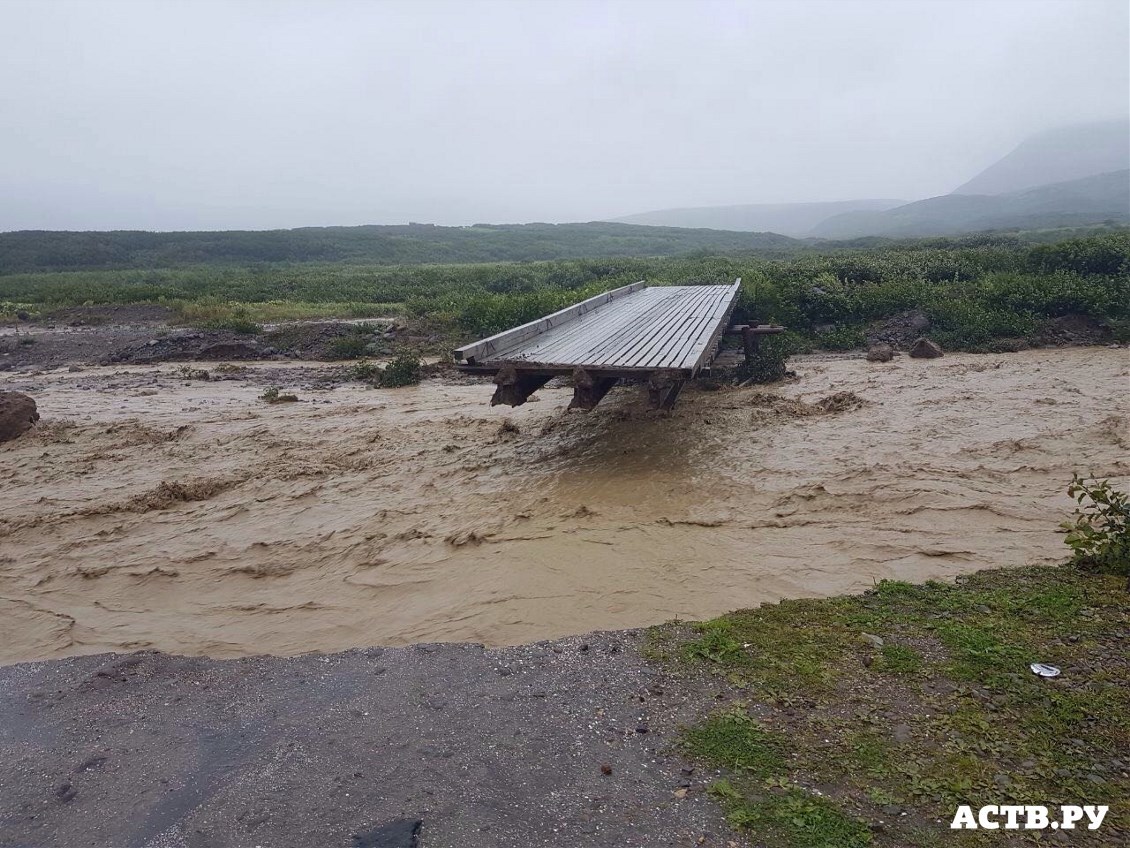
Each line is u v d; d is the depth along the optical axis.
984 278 15.33
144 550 5.92
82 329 19.98
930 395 9.44
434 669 3.96
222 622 4.79
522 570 5.09
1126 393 8.90
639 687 3.61
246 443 8.80
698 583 4.75
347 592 5.05
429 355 15.12
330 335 16.61
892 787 2.83
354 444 8.55
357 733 3.43
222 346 15.75
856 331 13.80
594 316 10.80
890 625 4.00
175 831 2.89
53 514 6.70
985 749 2.99
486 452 7.98
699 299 12.30
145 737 3.56
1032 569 4.57
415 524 6.07
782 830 2.66
